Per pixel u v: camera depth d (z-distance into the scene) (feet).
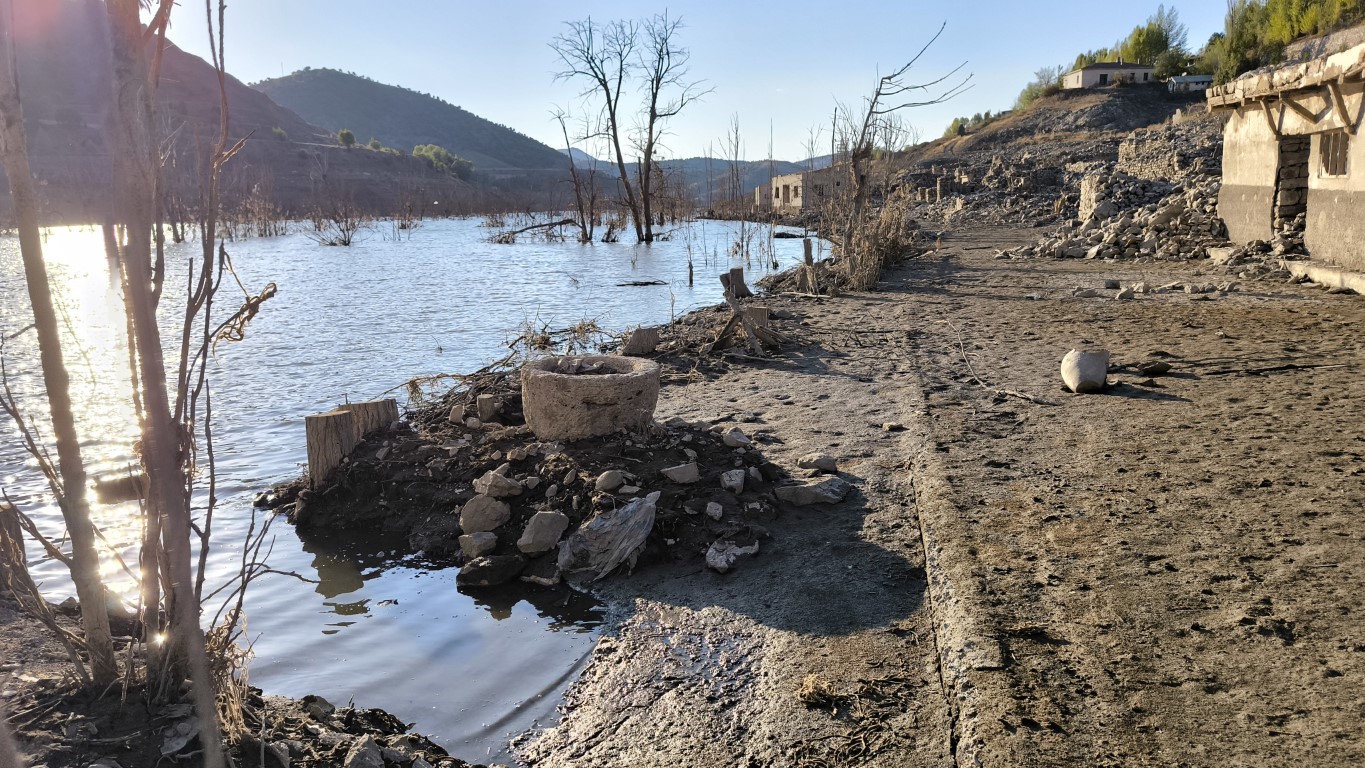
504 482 19.60
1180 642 11.98
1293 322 35.32
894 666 12.88
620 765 11.44
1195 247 59.98
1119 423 22.63
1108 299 45.42
